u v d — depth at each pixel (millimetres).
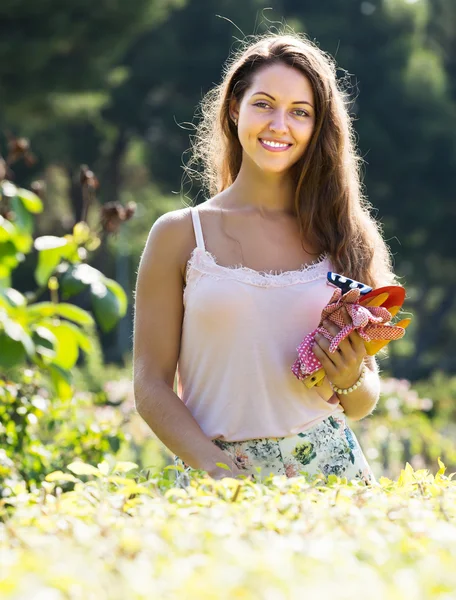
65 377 5652
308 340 3387
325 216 3727
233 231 3623
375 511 2379
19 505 2551
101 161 33062
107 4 21188
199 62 32344
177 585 1690
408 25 35406
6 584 1674
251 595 1622
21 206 6219
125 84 32031
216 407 3469
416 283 37438
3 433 5250
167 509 2367
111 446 5629
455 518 2471
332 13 35406
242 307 3441
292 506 2432
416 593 1673
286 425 3449
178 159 32750
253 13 32875
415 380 34188
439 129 34000
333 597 1620
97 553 1956
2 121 23000
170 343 3561
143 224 36406
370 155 33531
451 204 34656
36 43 20578
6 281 6086
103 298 5660
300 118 3670
